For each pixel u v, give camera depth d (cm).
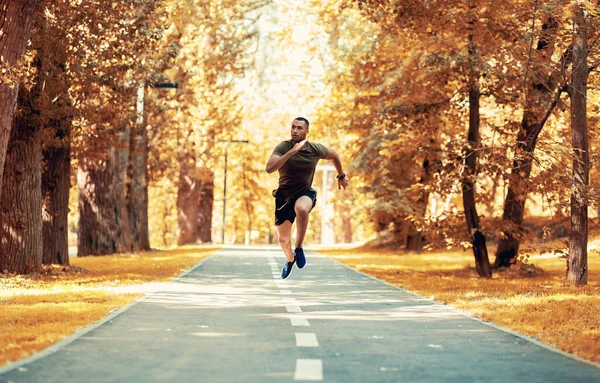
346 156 5075
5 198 2134
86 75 2150
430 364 822
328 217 7750
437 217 2523
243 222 9331
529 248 2266
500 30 2127
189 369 770
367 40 3581
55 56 2094
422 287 1988
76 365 781
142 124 3166
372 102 3052
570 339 1027
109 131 2348
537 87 2462
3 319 1130
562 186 2217
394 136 4225
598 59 2119
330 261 3419
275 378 728
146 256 3631
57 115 2114
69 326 1058
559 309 1412
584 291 1870
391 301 1585
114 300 1464
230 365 796
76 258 3397
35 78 2072
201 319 1200
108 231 3688
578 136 2147
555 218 2347
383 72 2923
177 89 3791
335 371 770
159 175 4681
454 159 2408
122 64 2250
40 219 2198
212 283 2009
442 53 2419
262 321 1190
